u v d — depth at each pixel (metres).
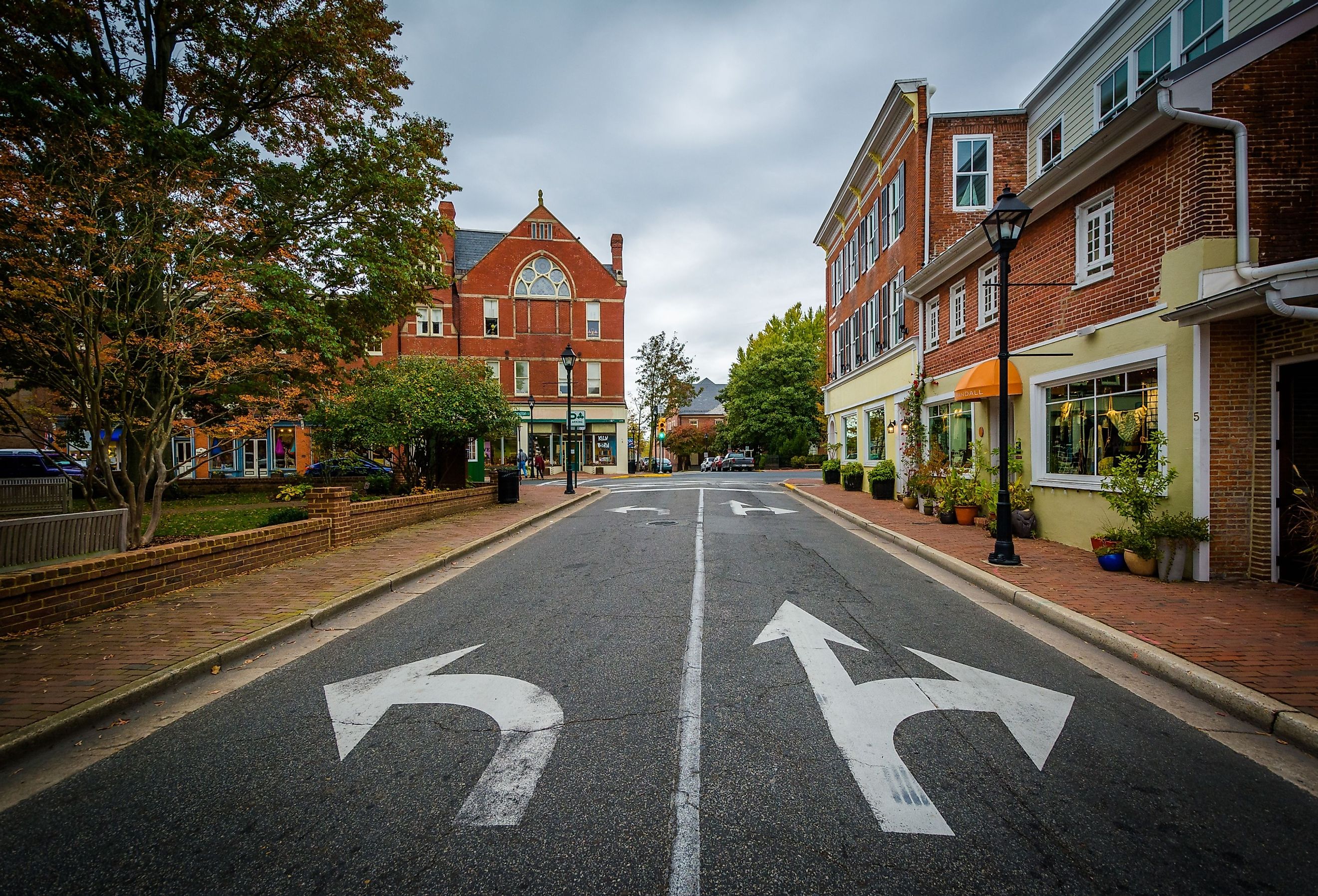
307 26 12.88
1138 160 8.41
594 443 39.91
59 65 11.66
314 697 4.31
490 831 2.78
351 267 14.31
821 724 3.84
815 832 2.76
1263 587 6.92
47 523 6.61
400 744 3.61
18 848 2.69
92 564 5.92
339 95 14.08
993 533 10.87
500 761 3.39
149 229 7.67
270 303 12.30
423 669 4.82
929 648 5.30
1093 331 9.27
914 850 2.64
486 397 15.69
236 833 2.79
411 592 7.49
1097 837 2.75
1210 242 7.35
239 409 11.46
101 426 7.86
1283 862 2.59
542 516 15.09
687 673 4.69
